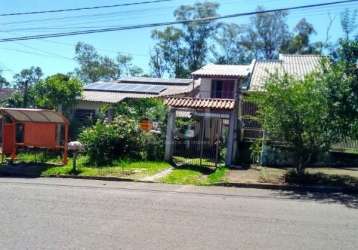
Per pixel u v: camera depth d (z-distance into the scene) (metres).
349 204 10.62
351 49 13.66
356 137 13.75
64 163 16.81
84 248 6.24
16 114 17.27
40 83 25.06
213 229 7.61
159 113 20.03
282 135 14.27
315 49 46.69
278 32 48.75
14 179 13.81
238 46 49.72
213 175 14.99
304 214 9.24
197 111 18.72
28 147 18.19
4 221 7.71
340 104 13.37
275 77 14.58
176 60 50.94
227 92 25.47
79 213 8.55
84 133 18.16
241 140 18.94
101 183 13.31
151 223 7.88
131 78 33.47
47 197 10.30
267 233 7.47
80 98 25.00
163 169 16.41
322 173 15.38
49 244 6.39
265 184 13.28
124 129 18.22
